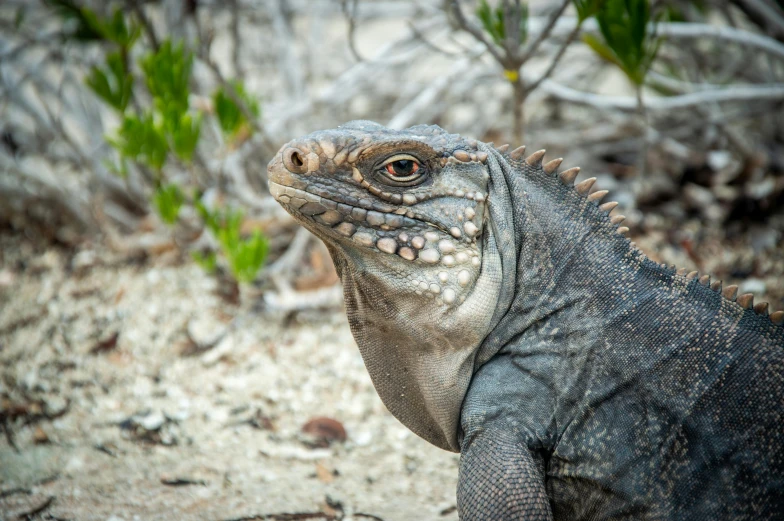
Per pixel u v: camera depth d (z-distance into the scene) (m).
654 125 19.86
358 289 7.68
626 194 17.38
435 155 7.42
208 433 11.86
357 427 11.99
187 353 14.01
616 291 7.62
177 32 18.53
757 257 15.51
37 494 10.26
